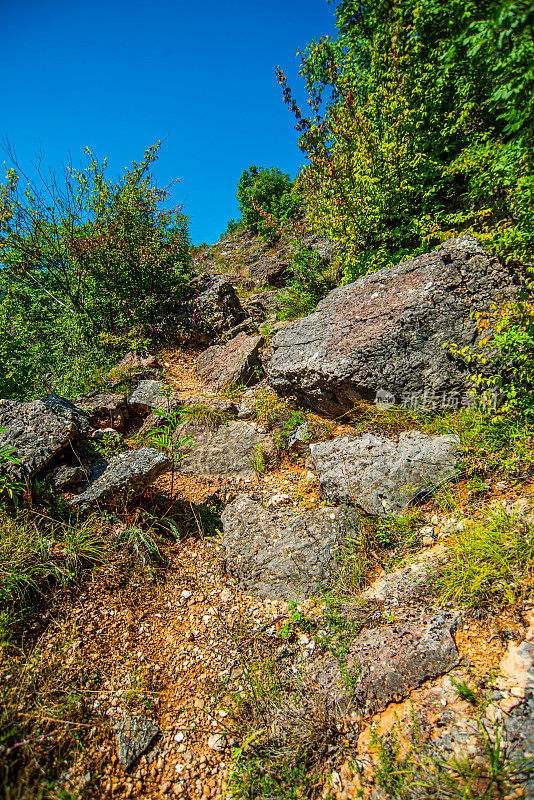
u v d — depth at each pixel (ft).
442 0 14.02
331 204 18.76
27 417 12.42
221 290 26.16
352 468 12.02
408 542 10.10
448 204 17.47
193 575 10.99
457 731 6.38
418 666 7.46
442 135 16.49
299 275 23.90
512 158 11.12
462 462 10.80
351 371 13.92
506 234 12.21
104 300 25.35
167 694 8.43
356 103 18.04
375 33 19.49
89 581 10.14
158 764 7.36
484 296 13.10
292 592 10.19
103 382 19.76
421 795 5.98
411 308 13.51
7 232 23.61
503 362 11.91
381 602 9.00
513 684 6.60
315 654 8.77
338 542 10.69
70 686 8.04
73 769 6.95
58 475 11.84
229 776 7.20
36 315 24.81
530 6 8.83
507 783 5.64
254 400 17.71
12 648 8.37
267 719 7.85
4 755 6.75
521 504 9.23
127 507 12.08
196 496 13.66
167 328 25.08
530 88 10.03
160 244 25.81
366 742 6.99
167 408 16.57
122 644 9.11
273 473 14.48
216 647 9.29
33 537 10.30
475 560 8.54
